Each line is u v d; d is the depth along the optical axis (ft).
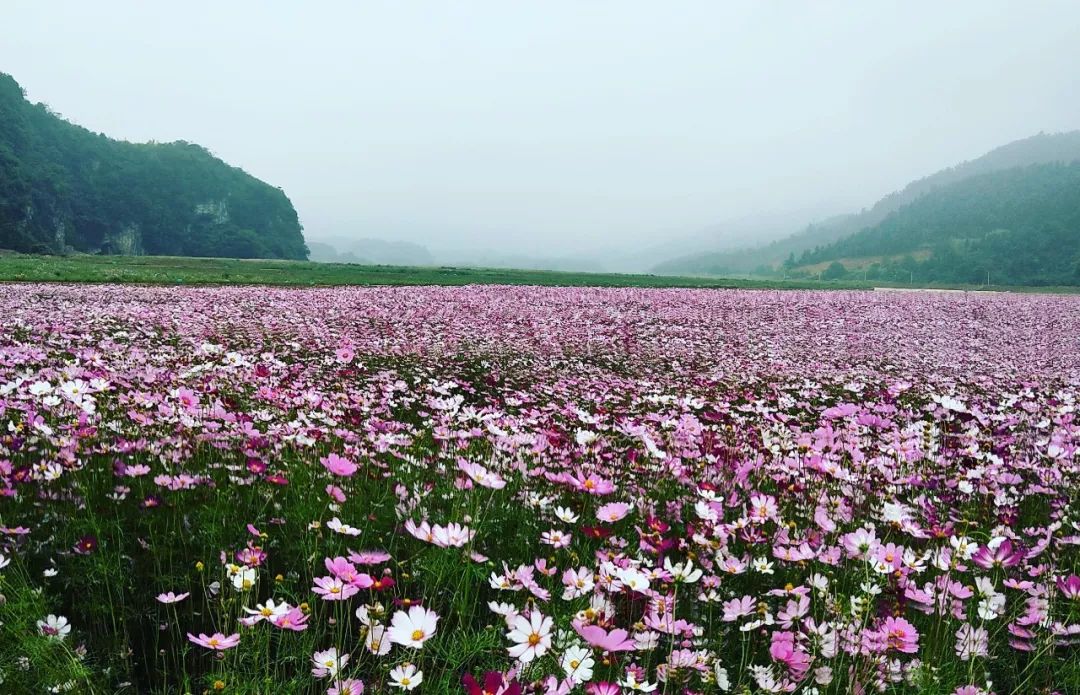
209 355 30.32
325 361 34.73
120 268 130.11
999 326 83.10
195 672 7.22
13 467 11.20
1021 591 9.47
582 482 10.48
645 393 31.53
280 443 14.82
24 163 449.89
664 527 10.28
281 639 7.29
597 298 97.60
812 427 26.63
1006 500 14.42
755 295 123.34
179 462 13.03
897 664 6.97
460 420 19.90
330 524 8.89
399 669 6.05
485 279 170.09
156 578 8.61
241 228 623.36
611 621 7.18
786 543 9.91
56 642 6.38
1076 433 22.27
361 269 204.85
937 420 23.68
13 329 36.70
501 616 7.98
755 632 8.18
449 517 10.84
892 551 8.89
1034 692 7.66
